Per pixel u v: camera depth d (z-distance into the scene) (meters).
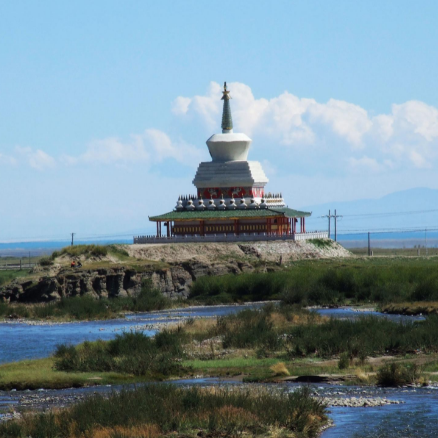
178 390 111.56
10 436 93.62
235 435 95.06
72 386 134.00
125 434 91.44
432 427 100.94
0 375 139.75
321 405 107.38
